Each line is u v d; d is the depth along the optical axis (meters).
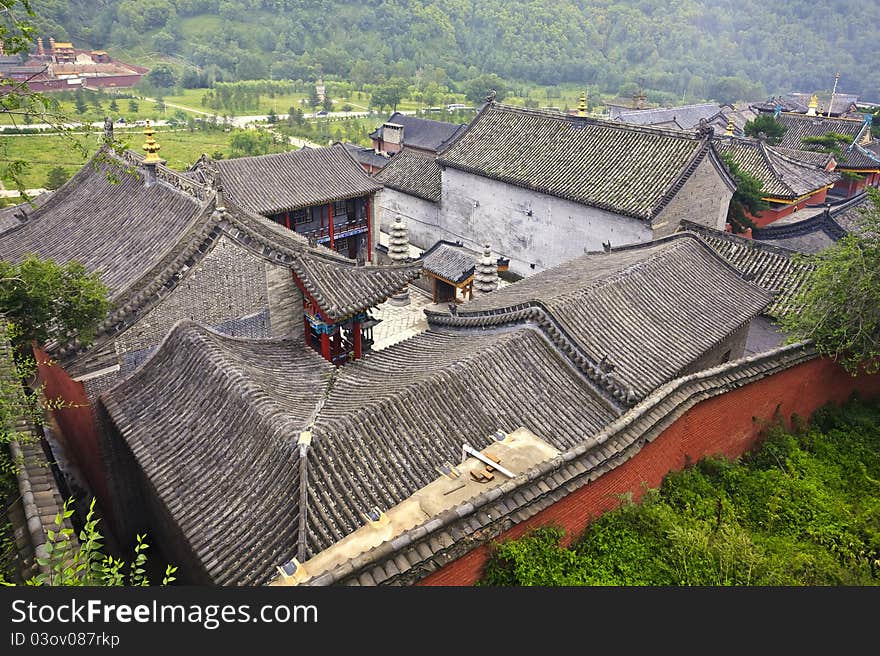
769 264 25.72
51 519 10.84
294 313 20.77
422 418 14.16
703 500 13.33
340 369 18.84
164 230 20.53
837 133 56.78
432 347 19.52
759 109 74.12
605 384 16.12
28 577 9.95
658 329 19.50
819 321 16.84
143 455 14.30
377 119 102.44
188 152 73.62
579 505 11.47
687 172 30.75
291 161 37.72
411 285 37.34
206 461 13.62
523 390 15.88
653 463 13.15
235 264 18.67
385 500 12.21
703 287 22.27
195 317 18.16
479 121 41.09
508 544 10.20
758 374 15.17
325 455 12.46
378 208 40.06
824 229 29.69
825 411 17.67
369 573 8.74
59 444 21.80
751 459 15.68
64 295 15.83
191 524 12.35
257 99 107.06
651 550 11.45
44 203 24.28
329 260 20.59
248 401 14.27
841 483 14.75
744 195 35.41
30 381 19.80
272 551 11.20
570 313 18.52
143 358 17.22
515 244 38.16
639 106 93.00
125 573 16.69
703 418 14.38
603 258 26.50
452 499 10.66
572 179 34.38
